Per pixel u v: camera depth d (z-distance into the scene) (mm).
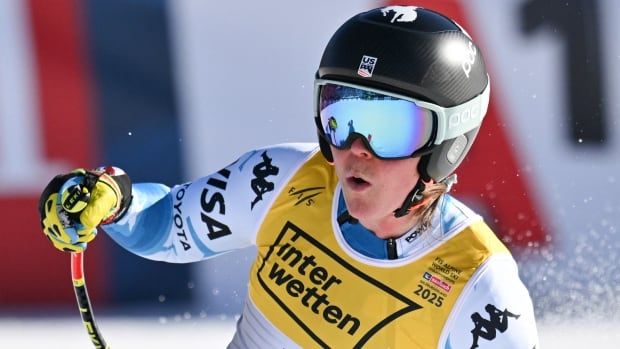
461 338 8539
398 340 8758
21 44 20125
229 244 9820
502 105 20375
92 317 9844
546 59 20516
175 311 20141
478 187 20234
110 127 20312
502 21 20469
